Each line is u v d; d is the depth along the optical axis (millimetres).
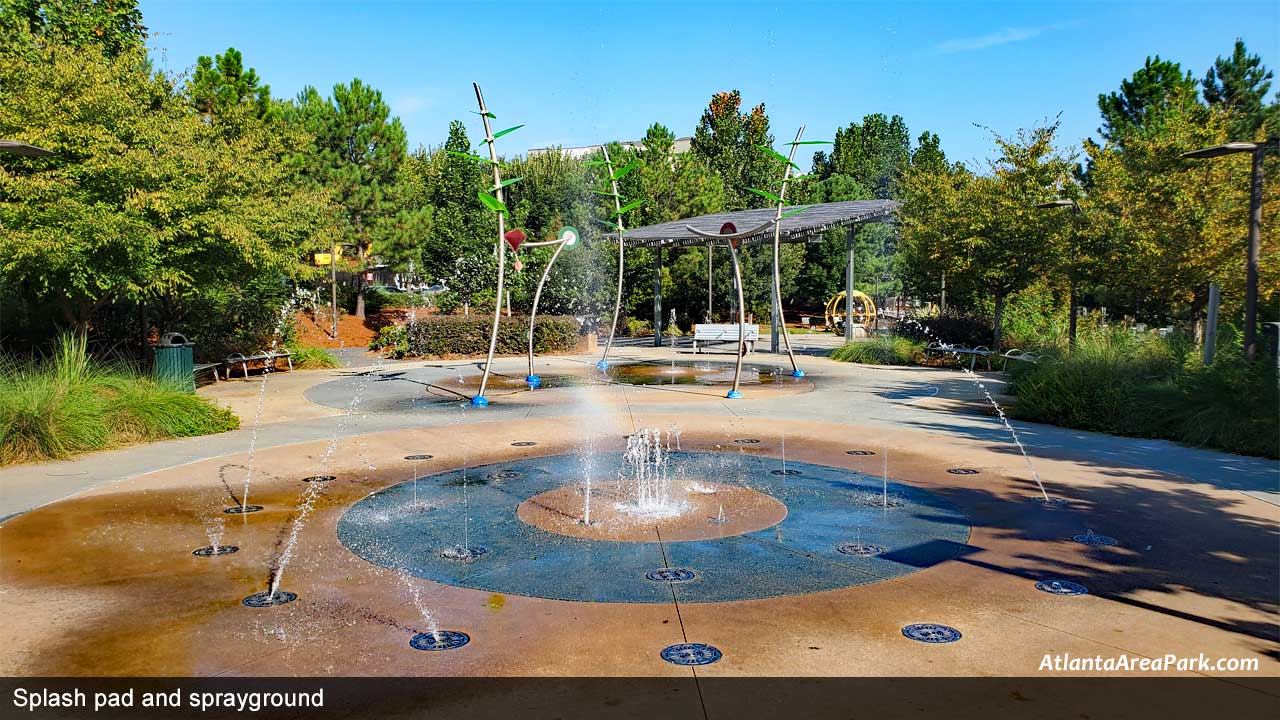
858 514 6078
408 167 31578
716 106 45938
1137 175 15938
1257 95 28422
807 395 13289
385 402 12523
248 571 4805
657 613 4113
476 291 28234
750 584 4539
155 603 4281
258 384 15031
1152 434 9398
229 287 16578
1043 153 18422
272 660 3574
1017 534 5508
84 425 8617
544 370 17656
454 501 6520
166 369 12906
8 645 3762
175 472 7602
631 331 32281
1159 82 31109
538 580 4629
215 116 19875
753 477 7379
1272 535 5434
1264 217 13961
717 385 14750
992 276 18875
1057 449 8641
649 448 8805
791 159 15289
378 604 4254
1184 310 17688
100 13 16938
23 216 10805
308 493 6797
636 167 32469
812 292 40656
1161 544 5242
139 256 11828
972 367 16984
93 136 11539
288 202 17078
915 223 23719
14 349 13602
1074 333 16328
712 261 34656
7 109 11578
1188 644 3680
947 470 7621
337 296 29953
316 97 27844
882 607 4172
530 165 30641
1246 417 8688
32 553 5164
